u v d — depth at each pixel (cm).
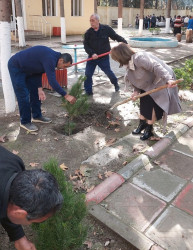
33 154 346
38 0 1670
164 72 313
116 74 770
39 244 194
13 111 482
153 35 1998
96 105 506
